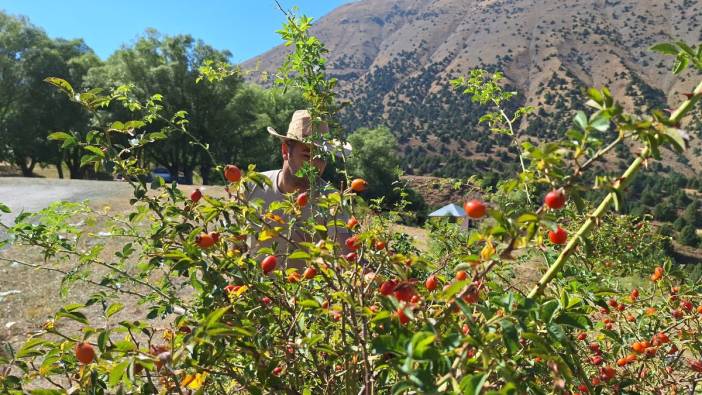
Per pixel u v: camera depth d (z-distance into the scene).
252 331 1.33
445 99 153.38
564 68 149.12
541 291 1.26
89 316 5.02
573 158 1.16
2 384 1.46
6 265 6.41
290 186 2.80
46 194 16.75
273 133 2.72
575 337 2.10
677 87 131.88
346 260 1.62
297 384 1.62
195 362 1.37
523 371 1.26
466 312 1.13
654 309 2.25
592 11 191.25
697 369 2.11
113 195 16.38
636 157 1.13
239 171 1.79
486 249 1.23
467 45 195.25
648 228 3.97
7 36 38.38
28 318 5.00
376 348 1.15
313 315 1.71
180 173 39.41
